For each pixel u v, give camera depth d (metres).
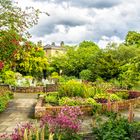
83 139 8.41
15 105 16.89
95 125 9.45
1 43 13.48
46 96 16.53
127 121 8.80
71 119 8.21
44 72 43.31
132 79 24.69
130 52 35.31
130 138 7.95
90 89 17.02
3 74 29.72
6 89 23.28
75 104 13.72
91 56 40.12
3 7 13.55
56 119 8.03
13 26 13.79
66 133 7.92
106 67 32.41
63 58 43.66
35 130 7.42
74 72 42.22
